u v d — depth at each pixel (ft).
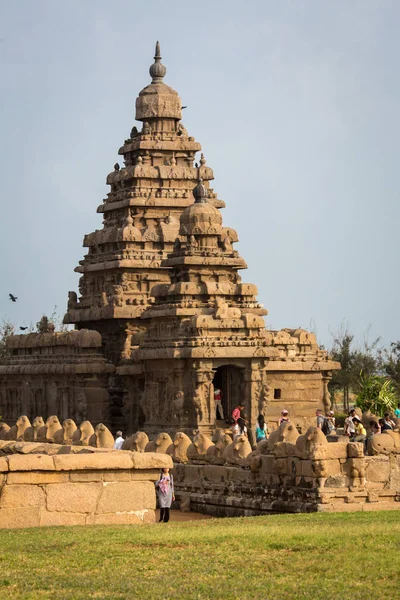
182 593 110.63
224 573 116.98
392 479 171.53
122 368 314.55
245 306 302.66
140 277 336.49
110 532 138.62
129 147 352.28
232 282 310.86
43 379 327.67
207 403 286.46
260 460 178.70
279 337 314.76
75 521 149.79
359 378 433.07
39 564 122.31
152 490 153.28
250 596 109.19
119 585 113.70
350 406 458.91
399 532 133.49
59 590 112.78
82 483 150.51
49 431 243.60
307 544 127.03
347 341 449.89
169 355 287.69
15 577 117.70
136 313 327.88
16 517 147.54
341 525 141.38
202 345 286.87
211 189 352.90
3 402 345.10
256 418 293.43
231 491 183.73
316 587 111.45
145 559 123.13
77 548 128.77
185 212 309.42
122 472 152.15
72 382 317.42
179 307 294.87
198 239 307.99
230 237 328.49
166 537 132.98
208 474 189.67
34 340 332.39
